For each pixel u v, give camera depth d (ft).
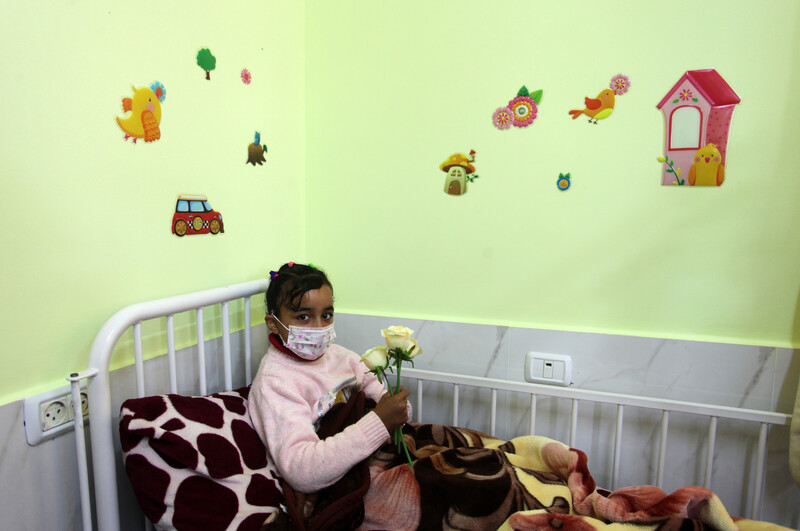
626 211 3.71
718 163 3.44
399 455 3.27
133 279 3.04
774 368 3.40
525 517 2.64
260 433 3.05
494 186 4.05
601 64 3.65
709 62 3.41
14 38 2.34
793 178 3.30
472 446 3.55
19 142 2.38
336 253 4.67
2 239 2.35
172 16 3.20
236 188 3.88
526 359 4.00
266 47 4.11
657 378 3.68
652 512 2.65
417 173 4.29
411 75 4.22
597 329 3.86
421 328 4.33
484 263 4.15
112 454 2.62
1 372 2.37
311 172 4.70
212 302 3.35
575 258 3.88
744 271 3.47
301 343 3.17
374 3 4.28
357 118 4.46
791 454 3.09
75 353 2.72
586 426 3.89
